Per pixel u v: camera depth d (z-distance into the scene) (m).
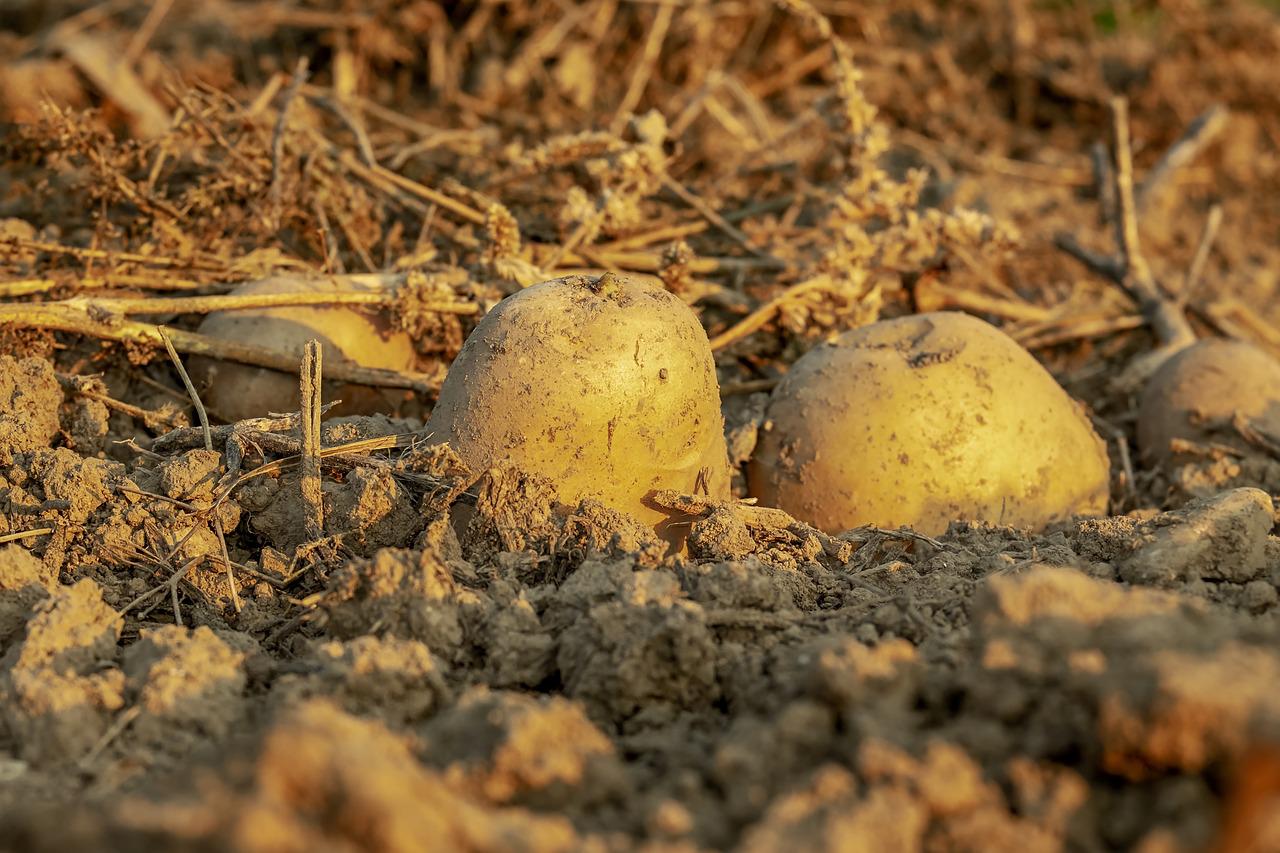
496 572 3.31
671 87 7.74
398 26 7.57
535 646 3.00
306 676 2.87
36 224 5.35
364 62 7.55
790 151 6.89
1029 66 8.46
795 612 3.15
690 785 2.44
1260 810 1.98
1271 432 4.52
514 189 5.69
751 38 7.97
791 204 6.11
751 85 7.92
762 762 2.44
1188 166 7.98
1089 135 8.36
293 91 5.12
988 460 3.92
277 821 1.97
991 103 8.50
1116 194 6.02
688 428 3.49
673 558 3.30
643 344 3.42
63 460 3.65
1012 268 6.57
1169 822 2.17
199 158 5.09
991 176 7.61
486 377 3.44
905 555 3.73
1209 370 4.69
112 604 3.38
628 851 2.23
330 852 1.96
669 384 3.44
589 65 7.57
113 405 4.14
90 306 4.14
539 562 3.34
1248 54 8.51
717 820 2.36
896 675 2.54
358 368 4.27
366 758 2.12
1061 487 4.02
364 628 3.05
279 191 4.80
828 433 3.95
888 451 3.90
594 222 4.85
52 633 2.96
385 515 3.46
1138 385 5.16
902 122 8.12
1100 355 5.72
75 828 2.06
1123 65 8.65
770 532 3.67
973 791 2.27
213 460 3.68
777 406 4.11
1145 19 9.16
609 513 3.37
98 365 4.43
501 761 2.39
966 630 2.92
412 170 5.99
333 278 4.50
